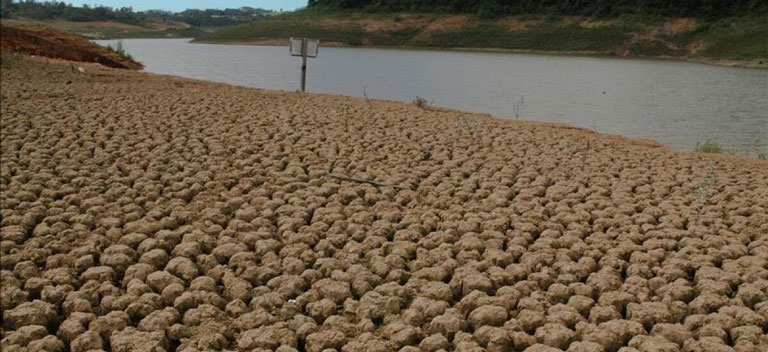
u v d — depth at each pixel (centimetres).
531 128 1188
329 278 507
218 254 539
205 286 485
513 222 630
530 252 555
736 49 4953
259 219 617
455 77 3189
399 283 507
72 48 2827
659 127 1786
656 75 3594
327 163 829
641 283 500
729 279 504
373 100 1523
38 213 623
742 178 846
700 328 436
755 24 5225
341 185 735
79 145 898
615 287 499
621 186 766
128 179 739
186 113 1139
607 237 601
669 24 5653
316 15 7488
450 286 494
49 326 443
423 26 6662
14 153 827
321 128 1044
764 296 477
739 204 709
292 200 673
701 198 718
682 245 584
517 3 6625
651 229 620
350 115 1186
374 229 604
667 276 516
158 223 603
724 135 1673
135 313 448
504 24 6419
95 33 8231
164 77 1909
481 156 891
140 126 1006
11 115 1051
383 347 401
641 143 1174
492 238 585
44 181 730
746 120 1931
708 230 616
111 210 644
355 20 7031
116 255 526
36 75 1653
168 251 559
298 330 425
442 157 876
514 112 1981
